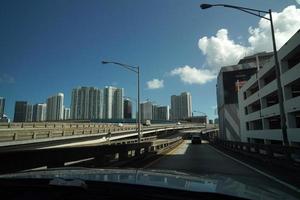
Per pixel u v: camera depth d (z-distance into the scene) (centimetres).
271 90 3959
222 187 329
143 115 10200
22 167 920
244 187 355
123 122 12538
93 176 362
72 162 1305
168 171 458
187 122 17312
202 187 314
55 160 1099
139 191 294
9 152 860
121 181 323
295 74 3100
